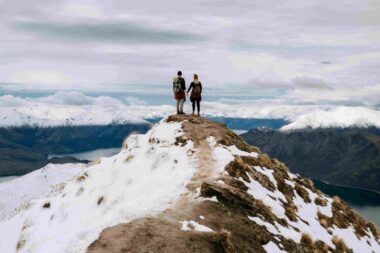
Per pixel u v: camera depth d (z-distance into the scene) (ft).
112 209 140.87
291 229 100.12
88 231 72.43
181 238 71.41
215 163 124.88
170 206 88.63
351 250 113.19
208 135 155.74
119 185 157.99
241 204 96.32
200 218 83.25
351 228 135.85
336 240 111.55
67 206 198.80
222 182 107.86
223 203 93.40
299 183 154.30
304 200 136.05
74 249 65.62
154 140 171.01
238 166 124.47
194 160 130.41
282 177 143.02
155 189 123.13
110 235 69.15
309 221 118.01
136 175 152.56
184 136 157.48
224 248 72.08
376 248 132.05
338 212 143.33
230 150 140.87
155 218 79.77
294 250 87.81
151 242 68.13
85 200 183.73
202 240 72.69
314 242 98.78
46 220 205.67
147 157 159.12
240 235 81.82
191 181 106.93
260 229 88.17
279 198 120.47
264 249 81.10
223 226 82.69
